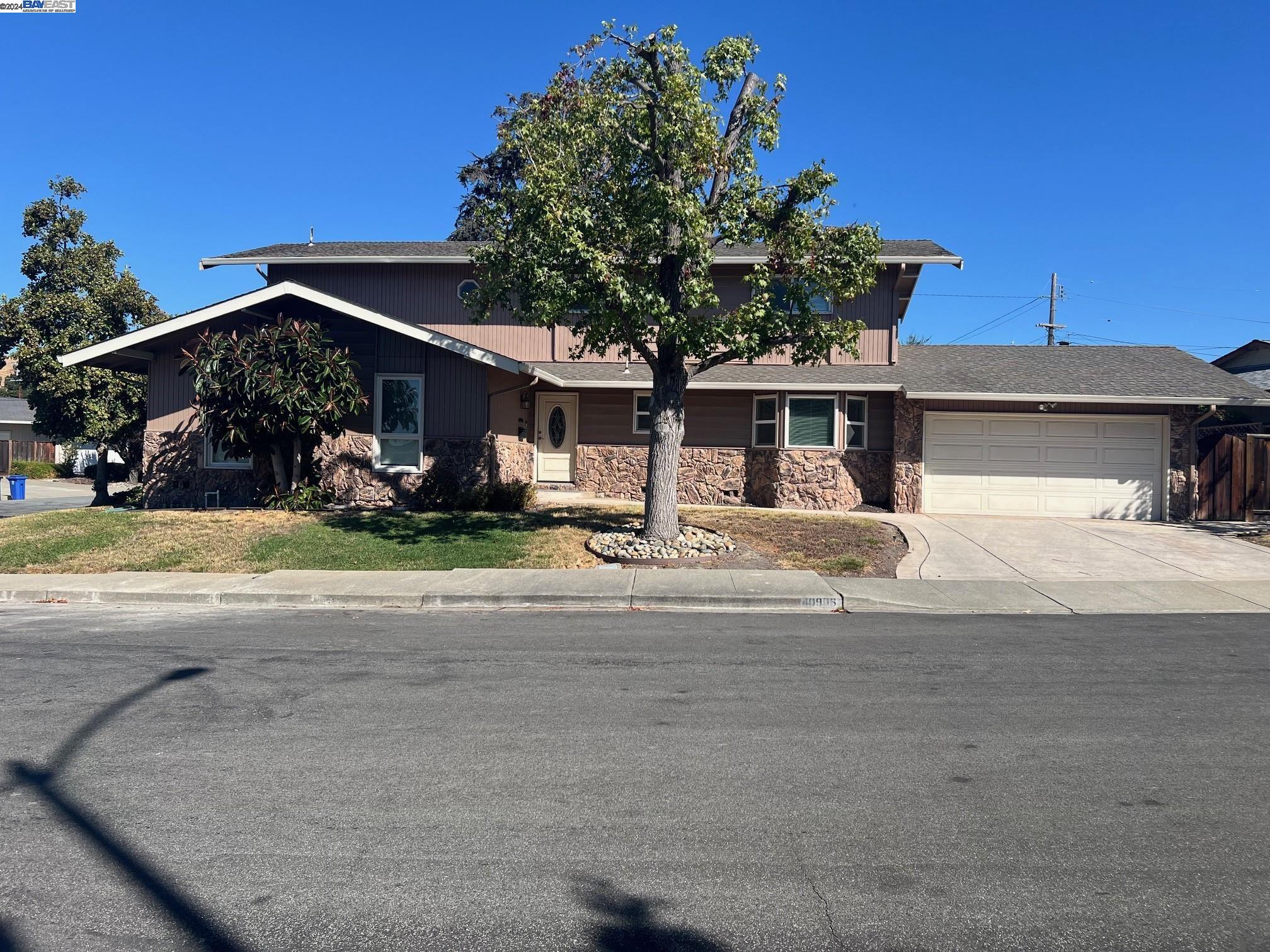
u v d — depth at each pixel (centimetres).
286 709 666
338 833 457
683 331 1294
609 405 2141
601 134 1340
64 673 775
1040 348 2342
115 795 506
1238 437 1911
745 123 1366
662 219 1270
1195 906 387
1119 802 495
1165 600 1134
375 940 362
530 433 2197
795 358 1386
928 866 422
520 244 1343
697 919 377
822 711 659
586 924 373
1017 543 1535
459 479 1844
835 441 1989
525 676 760
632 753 571
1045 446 1953
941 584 1229
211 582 1241
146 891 400
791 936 364
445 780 527
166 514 1661
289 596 1153
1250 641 903
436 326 2250
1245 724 629
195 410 1902
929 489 1967
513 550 1407
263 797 502
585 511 1745
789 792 509
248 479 1886
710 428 2091
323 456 1853
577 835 455
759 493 2033
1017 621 1014
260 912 383
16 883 408
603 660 817
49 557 1402
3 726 628
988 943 359
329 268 2264
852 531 1573
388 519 1619
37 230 2606
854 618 1041
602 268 1226
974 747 583
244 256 2242
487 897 394
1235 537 1614
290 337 1675
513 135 1432
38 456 4497
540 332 2222
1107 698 694
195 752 575
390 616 1057
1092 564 1370
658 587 1177
